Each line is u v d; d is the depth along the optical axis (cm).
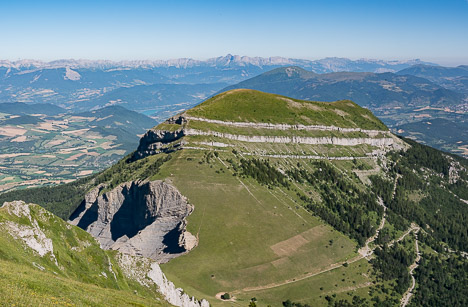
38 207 13312
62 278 10475
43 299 7894
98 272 13038
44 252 11581
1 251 10094
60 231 13275
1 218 11338
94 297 9556
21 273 8962
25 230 11550
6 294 7425
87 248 13625
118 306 9694
